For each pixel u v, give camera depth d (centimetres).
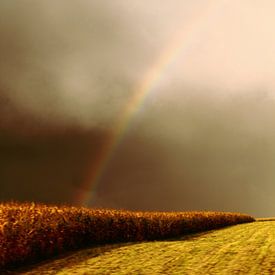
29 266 1510
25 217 1675
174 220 3225
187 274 1255
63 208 2042
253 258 1567
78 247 2042
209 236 3078
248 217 6044
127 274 1288
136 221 2625
